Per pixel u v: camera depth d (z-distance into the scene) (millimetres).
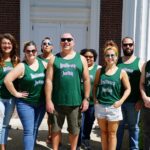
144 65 5086
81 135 5910
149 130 5098
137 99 5422
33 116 5145
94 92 5258
